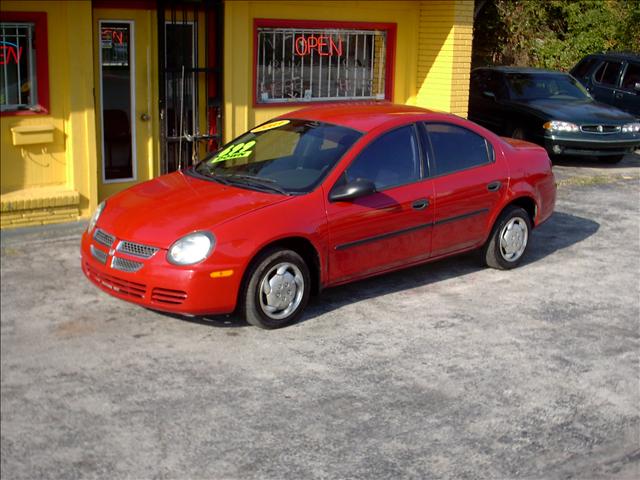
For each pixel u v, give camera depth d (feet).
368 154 22.47
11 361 18.44
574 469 15.10
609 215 34.45
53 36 29.04
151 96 32.22
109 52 31.04
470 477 14.66
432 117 24.32
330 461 14.97
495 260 25.99
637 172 44.65
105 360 18.69
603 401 17.72
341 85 38.17
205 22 33.09
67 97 29.58
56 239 27.99
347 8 37.17
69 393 17.07
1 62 28.55
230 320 21.29
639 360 19.88
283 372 18.43
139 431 15.71
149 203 21.39
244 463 14.79
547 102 47.37
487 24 65.16
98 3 30.30
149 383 17.65
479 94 49.90
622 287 25.21
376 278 25.21
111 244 20.33
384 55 39.40
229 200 20.95
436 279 25.34
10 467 14.42
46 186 30.04
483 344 20.45
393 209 22.48
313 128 23.63
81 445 15.16
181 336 20.16
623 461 15.44
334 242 21.39
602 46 64.75
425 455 15.30
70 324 20.66
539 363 19.48
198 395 17.20
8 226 28.78
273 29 35.17
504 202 25.43
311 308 22.43
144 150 32.50
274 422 16.24
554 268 26.91
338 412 16.74
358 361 19.15
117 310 21.67
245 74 34.04
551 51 64.95
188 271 19.29
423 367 18.99
